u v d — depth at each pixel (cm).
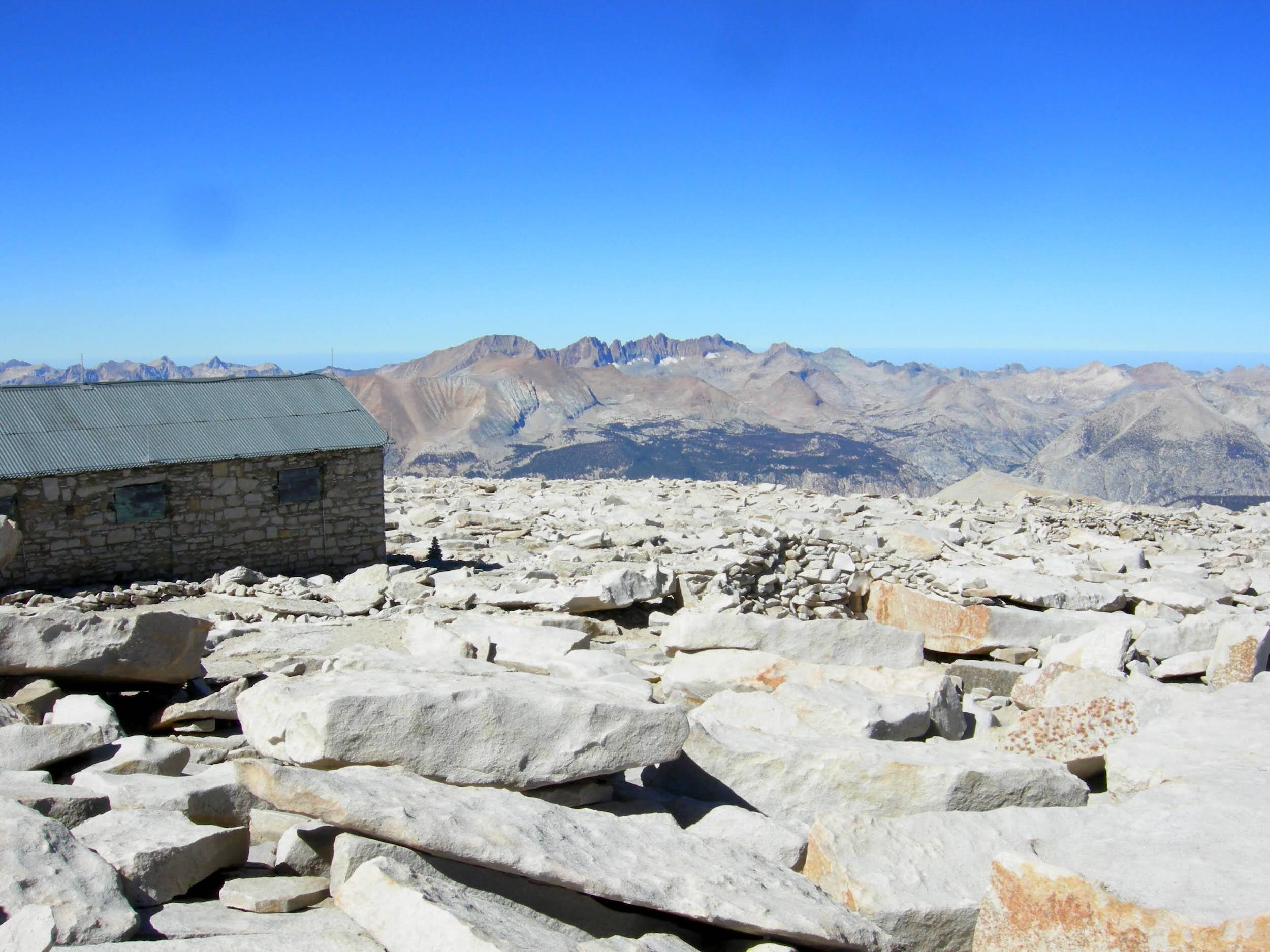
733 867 706
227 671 1271
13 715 951
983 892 703
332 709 762
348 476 2188
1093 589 1969
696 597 1795
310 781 662
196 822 743
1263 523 3341
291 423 2162
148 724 1131
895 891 692
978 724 1246
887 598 1911
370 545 2231
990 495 3906
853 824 755
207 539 2048
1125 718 1025
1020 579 2003
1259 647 1327
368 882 595
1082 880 588
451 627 1426
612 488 3856
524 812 710
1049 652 1577
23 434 1923
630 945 588
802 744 930
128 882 609
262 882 650
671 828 752
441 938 544
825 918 651
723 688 1234
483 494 3647
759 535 2308
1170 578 2233
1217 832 690
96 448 1945
